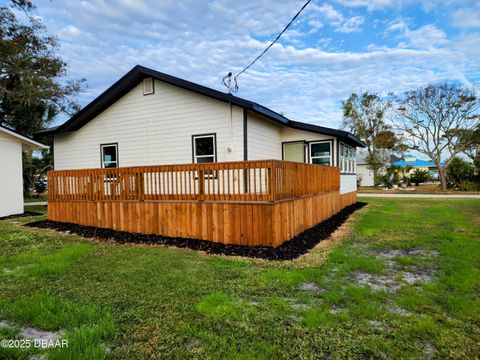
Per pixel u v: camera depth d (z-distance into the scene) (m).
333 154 11.15
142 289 3.66
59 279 4.07
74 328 2.76
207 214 6.06
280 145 11.82
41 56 17.14
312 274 4.13
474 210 10.79
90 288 3.73
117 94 10.54
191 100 9.53
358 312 3.00
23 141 11.24
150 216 6.79
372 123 30.12
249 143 9.08
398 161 41.00
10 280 4.07
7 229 7.74
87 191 7.82
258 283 3.83
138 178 6.98
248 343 2.51
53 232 7.35
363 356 2.35
